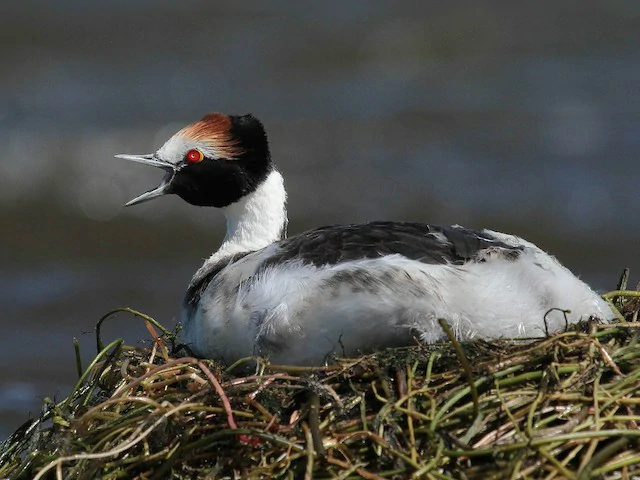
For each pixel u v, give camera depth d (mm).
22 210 18266
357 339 7055
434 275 6922
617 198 17844
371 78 23484
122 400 6688
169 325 13320
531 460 6008
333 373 6777
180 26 25562
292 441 6312
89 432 6730
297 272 7262
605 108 21516
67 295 14977
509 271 7043
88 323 13734
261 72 23531
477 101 22062
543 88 22844
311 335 7102
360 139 20344
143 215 18000
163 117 20859
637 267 15625
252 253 8031
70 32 24922
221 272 7871
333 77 23547
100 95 21922
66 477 6535
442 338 6906
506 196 18125
